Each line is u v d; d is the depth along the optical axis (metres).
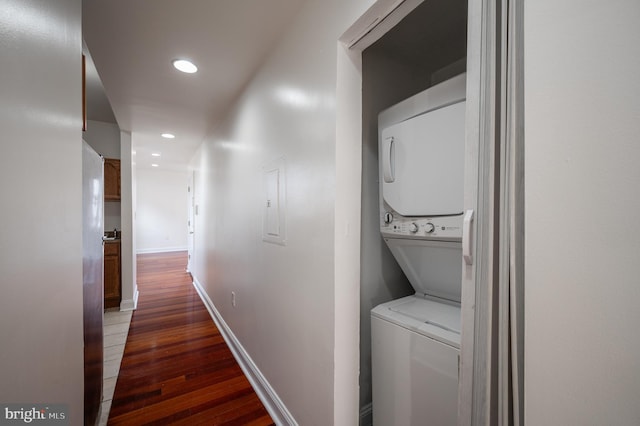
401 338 1.15
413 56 1.67
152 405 1.74
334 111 1.12
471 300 0.67
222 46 1.64
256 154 1.94
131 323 3.06
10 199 0.50
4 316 0.48
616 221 0.44
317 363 1.24
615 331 0.44
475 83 0.66
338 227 1.13
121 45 1.62
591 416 0.47
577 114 0.49
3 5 0.47
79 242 0.94
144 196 7.81
